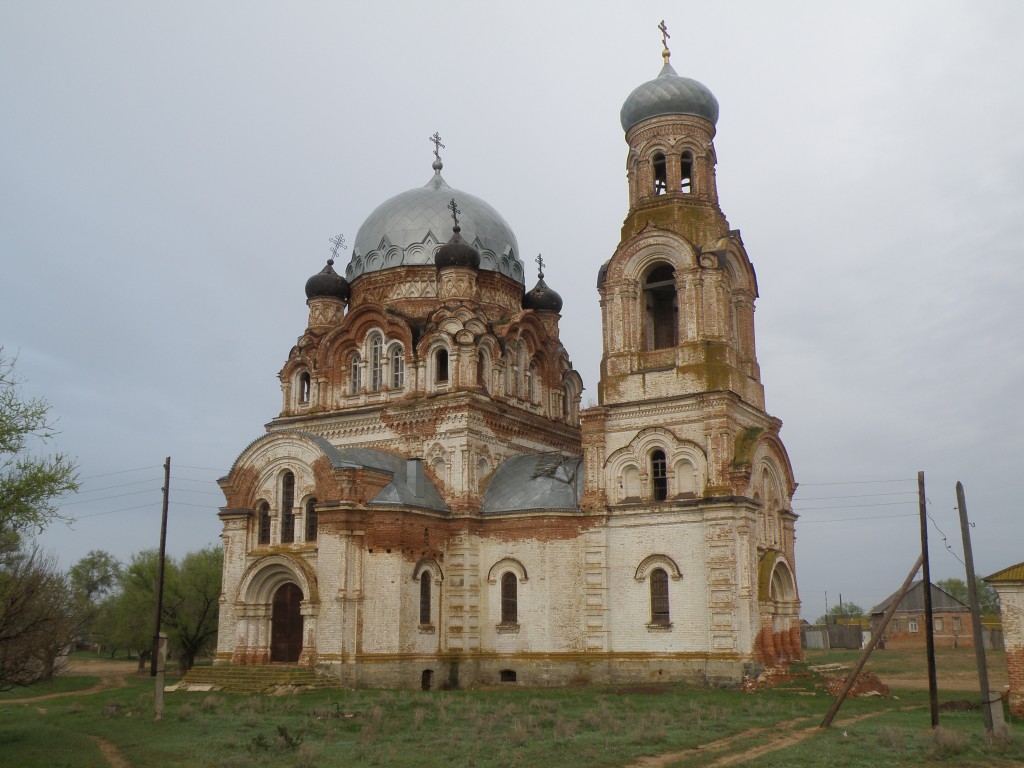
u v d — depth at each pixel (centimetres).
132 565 7638
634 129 5447
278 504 5150
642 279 5228
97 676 6831
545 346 6012
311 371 5838
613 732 3006
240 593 5016
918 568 3262
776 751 2642
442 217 6012
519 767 2419
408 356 5478
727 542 4541
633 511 4834
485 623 5022
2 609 2888
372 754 2608
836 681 4294
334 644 4644
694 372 4872
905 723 3284
